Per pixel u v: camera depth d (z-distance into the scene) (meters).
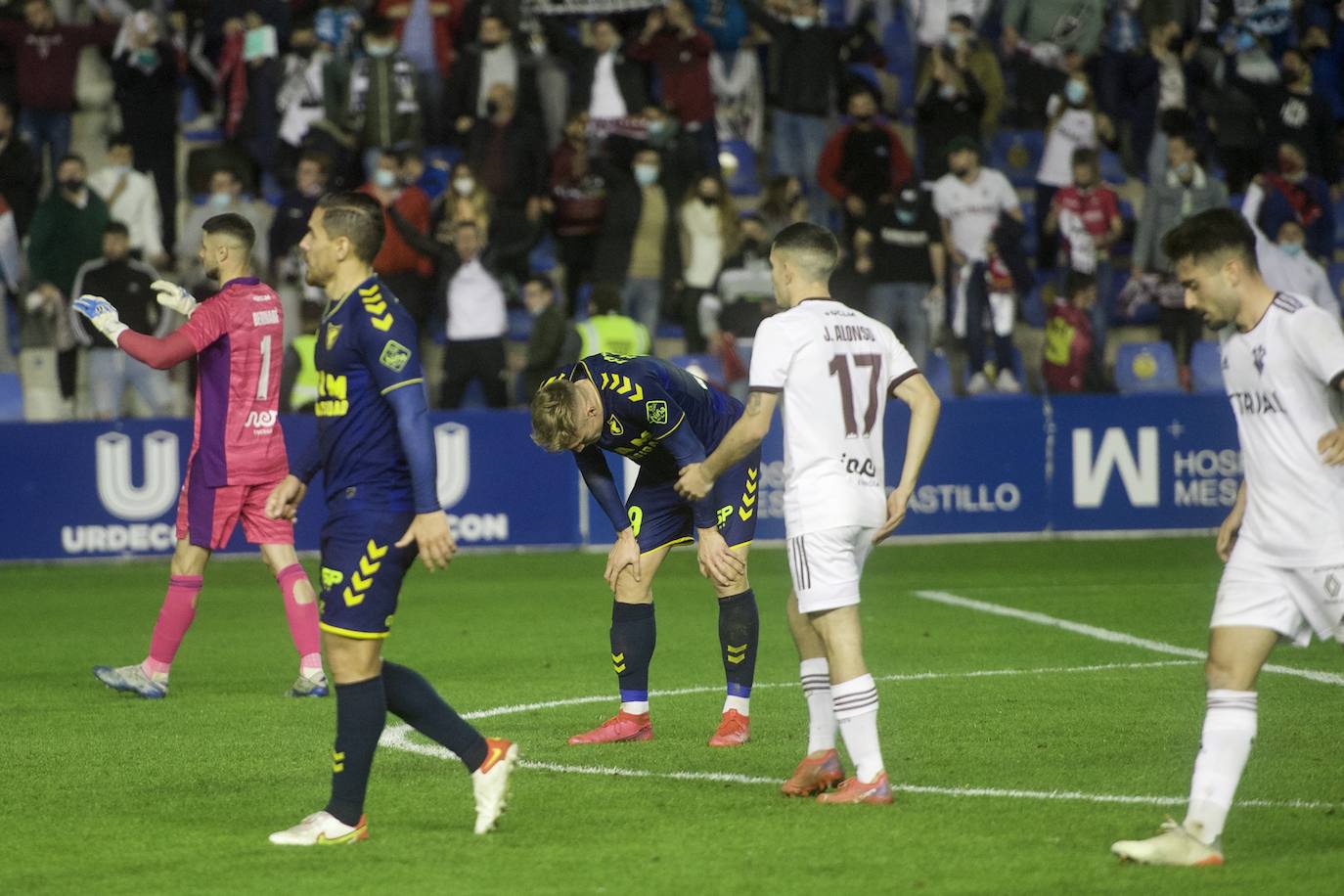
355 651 18.00
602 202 59.06
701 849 17.78
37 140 61.88
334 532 18.08
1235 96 68.19
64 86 61.53
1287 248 59.94
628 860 17.33
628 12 63.84
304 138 58.84
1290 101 68.06
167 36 62.88
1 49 62.41
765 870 16.86
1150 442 55.62
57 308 54.25
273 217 55.91
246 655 34.31
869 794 19.92
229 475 28.42
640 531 24.53
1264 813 19.44
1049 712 26.53
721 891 16.05
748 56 66.50
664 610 40.78
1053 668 31.28
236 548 52.84
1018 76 69.69
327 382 18.19
